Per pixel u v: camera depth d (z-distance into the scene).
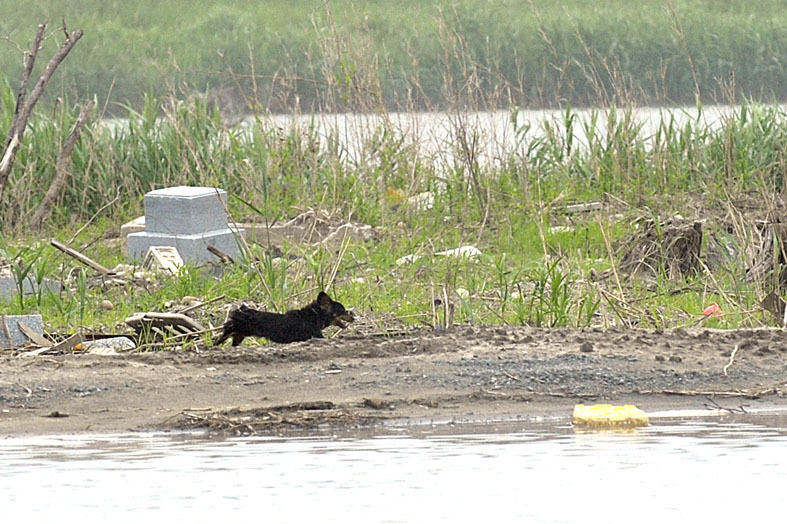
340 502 21.69
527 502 21.77
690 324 38.00
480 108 64.69
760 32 131.12
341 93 61.06
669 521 20.67
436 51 121.44
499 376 31.59
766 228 45.44
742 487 22.78
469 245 51.03
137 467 24.25
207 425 27.77
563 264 43.91
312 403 29.23
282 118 68.69
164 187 59.09
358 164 59.19
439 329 35.97
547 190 58.75
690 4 136.38
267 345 34.97
